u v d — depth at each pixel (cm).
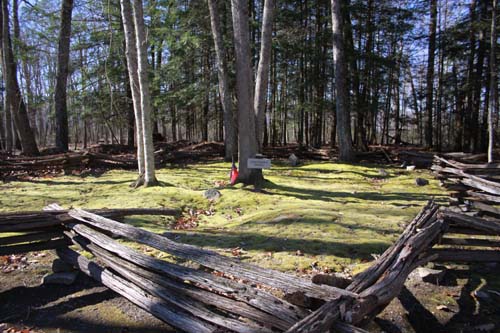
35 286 380
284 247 454
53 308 334
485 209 540
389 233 501
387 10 1703
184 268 294
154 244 322
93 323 308
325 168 1270
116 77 1648
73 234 413
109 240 364
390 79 1961
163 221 604
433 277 375
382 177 1118
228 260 272
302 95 1942
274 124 2130
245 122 859
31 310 331
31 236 400
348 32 1700
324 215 581
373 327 298
